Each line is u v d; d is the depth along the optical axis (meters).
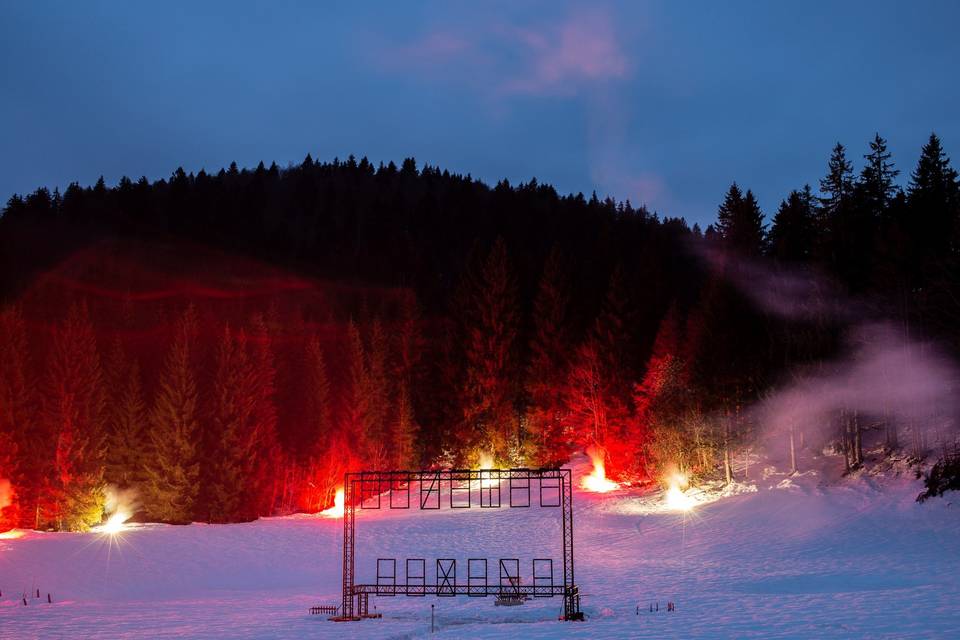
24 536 48.31
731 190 81.75
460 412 76.00
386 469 74.75
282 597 33.62
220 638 22.28
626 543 45.41
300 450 74.06
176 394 60.78
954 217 55.28
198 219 177.12
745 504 50.25
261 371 70.31
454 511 58.69
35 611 29.47
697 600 27.59
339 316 113.25
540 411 72.44
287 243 166.88
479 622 26.03
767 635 19.56
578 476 69.88
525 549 44.75
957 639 17.86
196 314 78.94
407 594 30.27
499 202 180.50
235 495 61.31
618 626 22.95
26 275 143.00
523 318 92.12
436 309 114.31
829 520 43.50
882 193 68.94
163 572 40.44
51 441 55.69
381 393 76.75
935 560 33.44
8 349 58.00
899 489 45.84
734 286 62.78
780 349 61.50
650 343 80.81
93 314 97.88
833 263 59.19
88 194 180.00
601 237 126.62
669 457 59.00
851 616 21.81
